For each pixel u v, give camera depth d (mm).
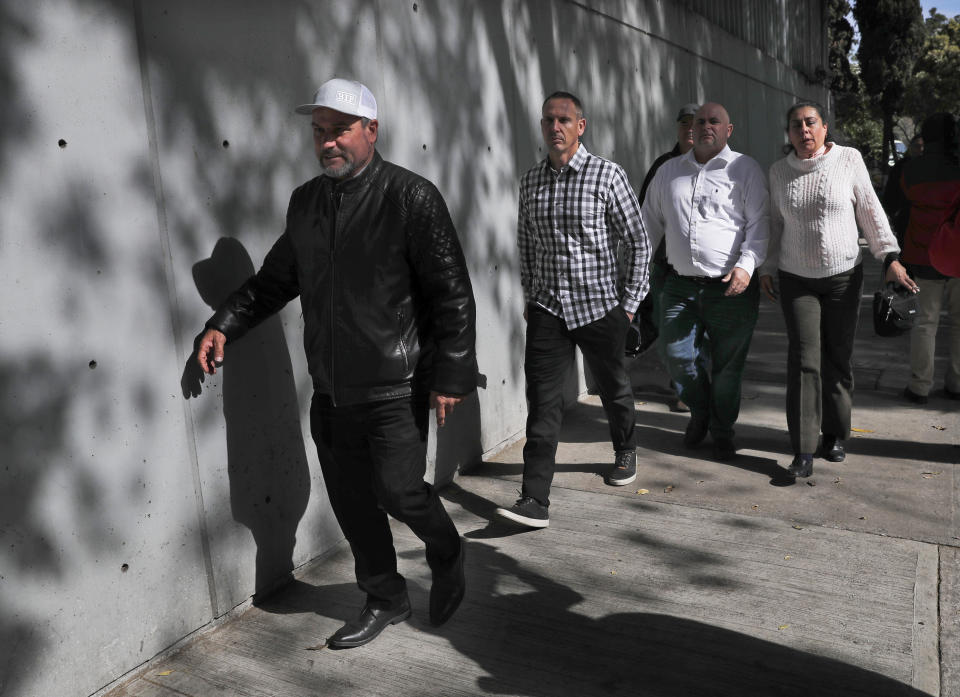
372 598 2986
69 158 2414
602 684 2629
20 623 2344
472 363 2715
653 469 4512
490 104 4727
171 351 2775
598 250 3730
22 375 2314
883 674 2607
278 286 2883
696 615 3006
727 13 10477
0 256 2246
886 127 33562
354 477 2836
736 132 10969
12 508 2307
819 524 3721
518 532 3787
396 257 2633
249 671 2770
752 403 5691
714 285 4277
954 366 5453
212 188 2930
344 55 3561
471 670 2734
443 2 4277
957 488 4047
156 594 2777
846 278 4066
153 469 2730
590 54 6148
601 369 4020
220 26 2941
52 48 2355
